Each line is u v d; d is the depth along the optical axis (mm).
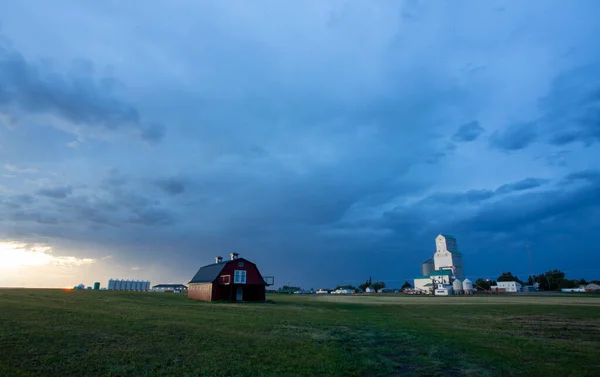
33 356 13859
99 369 12930
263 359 15203
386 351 17750
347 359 15719
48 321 21344
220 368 13766
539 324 28609
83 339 17062
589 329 25766
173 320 25000
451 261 165625
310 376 13266
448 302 63312
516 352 17578
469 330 25000
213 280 58938
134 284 125875
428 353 17391
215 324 24094
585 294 111812
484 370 14602
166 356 14969
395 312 40094
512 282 153250
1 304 28719
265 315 32125
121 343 16734
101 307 31969
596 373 14086
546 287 170375
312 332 22562
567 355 16984
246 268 61125
